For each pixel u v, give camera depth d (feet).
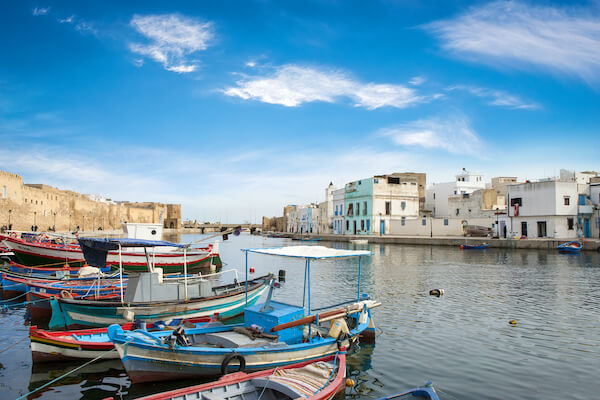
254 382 29.19
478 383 32.78
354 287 77.15
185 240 296.71
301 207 364.38
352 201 245.65
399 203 229.86
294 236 300.81
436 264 110.93
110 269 84.89
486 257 126.82
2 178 176.45
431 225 204.13
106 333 40.65
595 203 157.38
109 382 33.86
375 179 225.76
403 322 50.80
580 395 30.58
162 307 46.42
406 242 189.78
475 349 40.78
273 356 33.53
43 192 222.07
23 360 38.83
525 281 80.33
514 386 32.17
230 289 56.39
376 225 224.53
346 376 34.45
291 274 99.04
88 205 304.91
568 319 51.55
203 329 37.76
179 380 33.04
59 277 69.62
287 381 28.89
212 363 32.12
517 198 167.43
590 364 36.55
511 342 42.80
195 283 51.19
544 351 40.01
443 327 48.52
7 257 106.22
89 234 245.24
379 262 119.03
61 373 35.68
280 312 37.78
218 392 27.43
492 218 180.86
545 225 155.74
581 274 88.63
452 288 73.92
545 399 29.96
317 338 38.06
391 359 38.24
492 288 73.41
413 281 82.64
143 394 31.60
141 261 93.66
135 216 431.43
